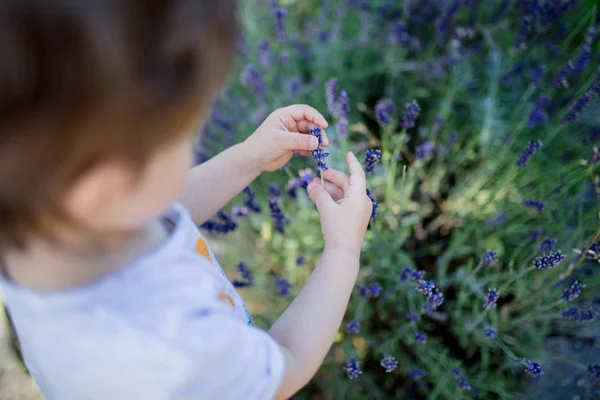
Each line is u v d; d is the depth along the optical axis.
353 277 0.51
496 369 0.81
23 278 0.39
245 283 0.80
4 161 0.30
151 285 0.39
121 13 0.28
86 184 0.32
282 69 1.04
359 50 1.01
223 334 0.40
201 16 0.31
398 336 0.80
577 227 0.84
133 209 0.36
